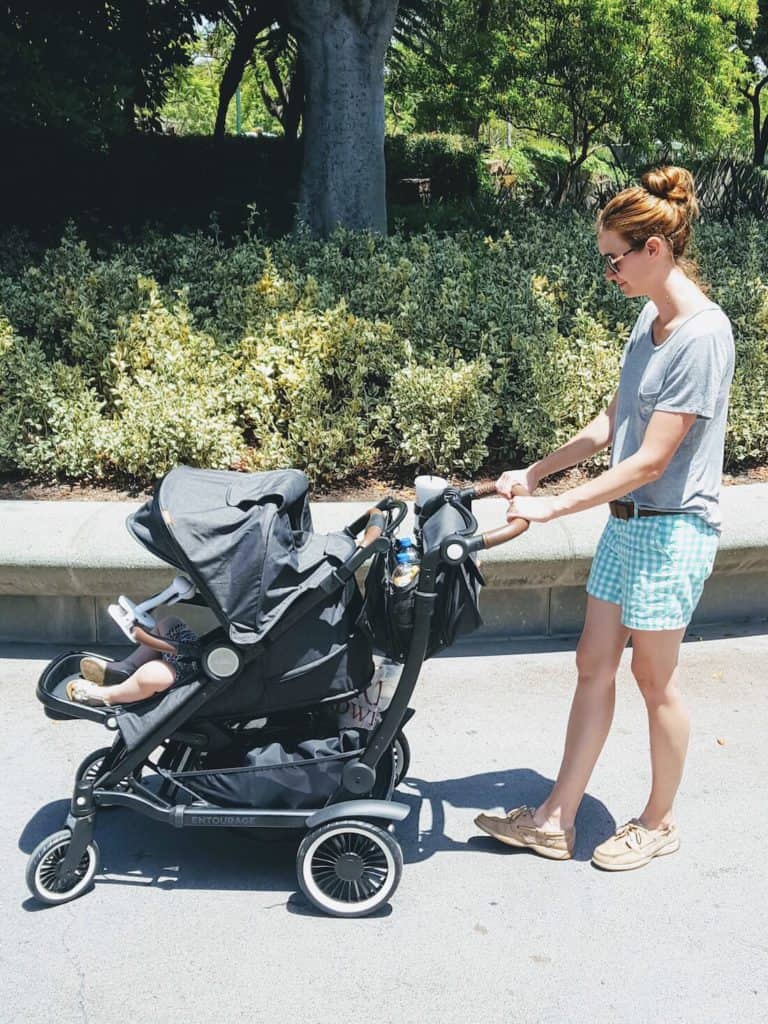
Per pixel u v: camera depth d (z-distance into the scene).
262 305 7.43
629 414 3.27
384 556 3.37
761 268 9.28
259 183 18.34
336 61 11.13
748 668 4.91
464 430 6.12
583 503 3.13
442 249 9.05
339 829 3.25
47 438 6.31
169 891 3.44
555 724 4.45
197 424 5.96
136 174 16.81
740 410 6.28
